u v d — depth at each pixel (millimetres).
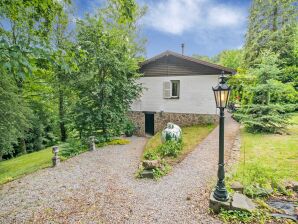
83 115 10008
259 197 4078
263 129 9828
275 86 9031
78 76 9859
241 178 4797
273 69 9266
